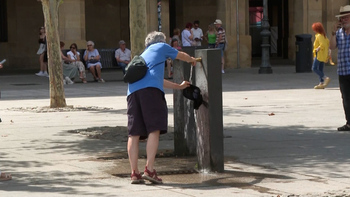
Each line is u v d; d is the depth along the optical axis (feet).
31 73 114.93
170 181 29.99
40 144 40.78
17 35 128.77
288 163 33.50
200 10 135.44
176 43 96.07
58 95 61.26
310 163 33.42
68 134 44.73
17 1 128.36
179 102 36.40
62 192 27.66
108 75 108.47
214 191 27.66
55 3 61.00
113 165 33.94
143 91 29.76
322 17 123.54
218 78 31.32
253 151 37.11
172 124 48.42
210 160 31.58
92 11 133.08
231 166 33.01
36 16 129.08
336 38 44.57
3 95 75.66
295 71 108.06
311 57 105.40
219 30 107.14
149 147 29.50
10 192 27.66
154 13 111.75
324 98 66.03
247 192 27.40
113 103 65.10
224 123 48.85
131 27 45.01
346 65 43.96
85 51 96.32
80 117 54.29
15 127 48.60
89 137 43.45
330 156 35.19
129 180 30.25
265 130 45.03
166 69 110.11
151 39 30.73
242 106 59.67
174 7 136.05
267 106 59.52
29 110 59.62
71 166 33.65
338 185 28.50
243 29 118.52
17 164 34.24
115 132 44.52
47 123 50.70
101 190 28.07
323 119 50.19
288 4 142.92
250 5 150.30
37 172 32.12
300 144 39.19
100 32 133.90
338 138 41.22
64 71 92.58
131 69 29.84
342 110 55.93
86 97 71.77
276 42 149.18
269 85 82.43
